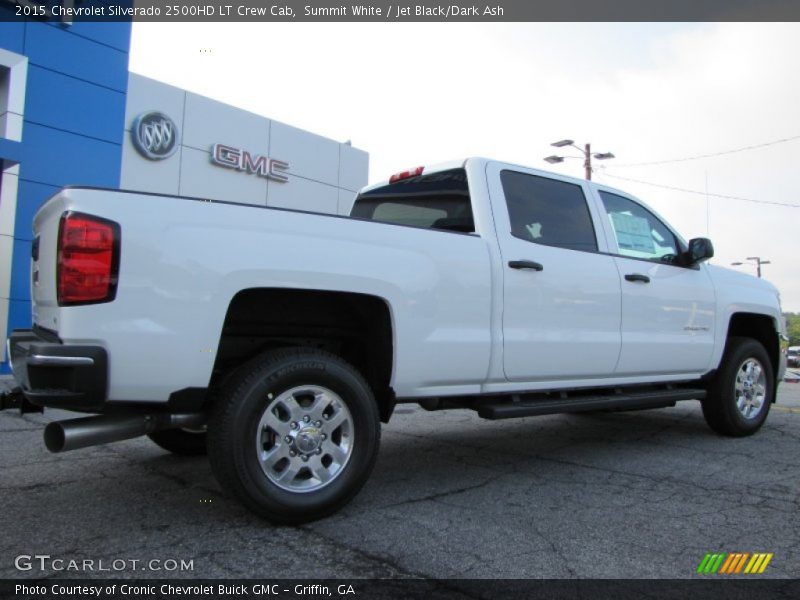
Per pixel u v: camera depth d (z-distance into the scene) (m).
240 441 3.04
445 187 4.54
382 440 5.68
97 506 3.53
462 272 3.90
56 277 2.86
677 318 5.24
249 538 3.07
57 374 2.76
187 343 2.97
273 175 15.19
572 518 3.46
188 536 3.08
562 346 4.37
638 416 7.10
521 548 3.01
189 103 13.62
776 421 6.86
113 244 2.84
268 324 3.64
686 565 2.84
